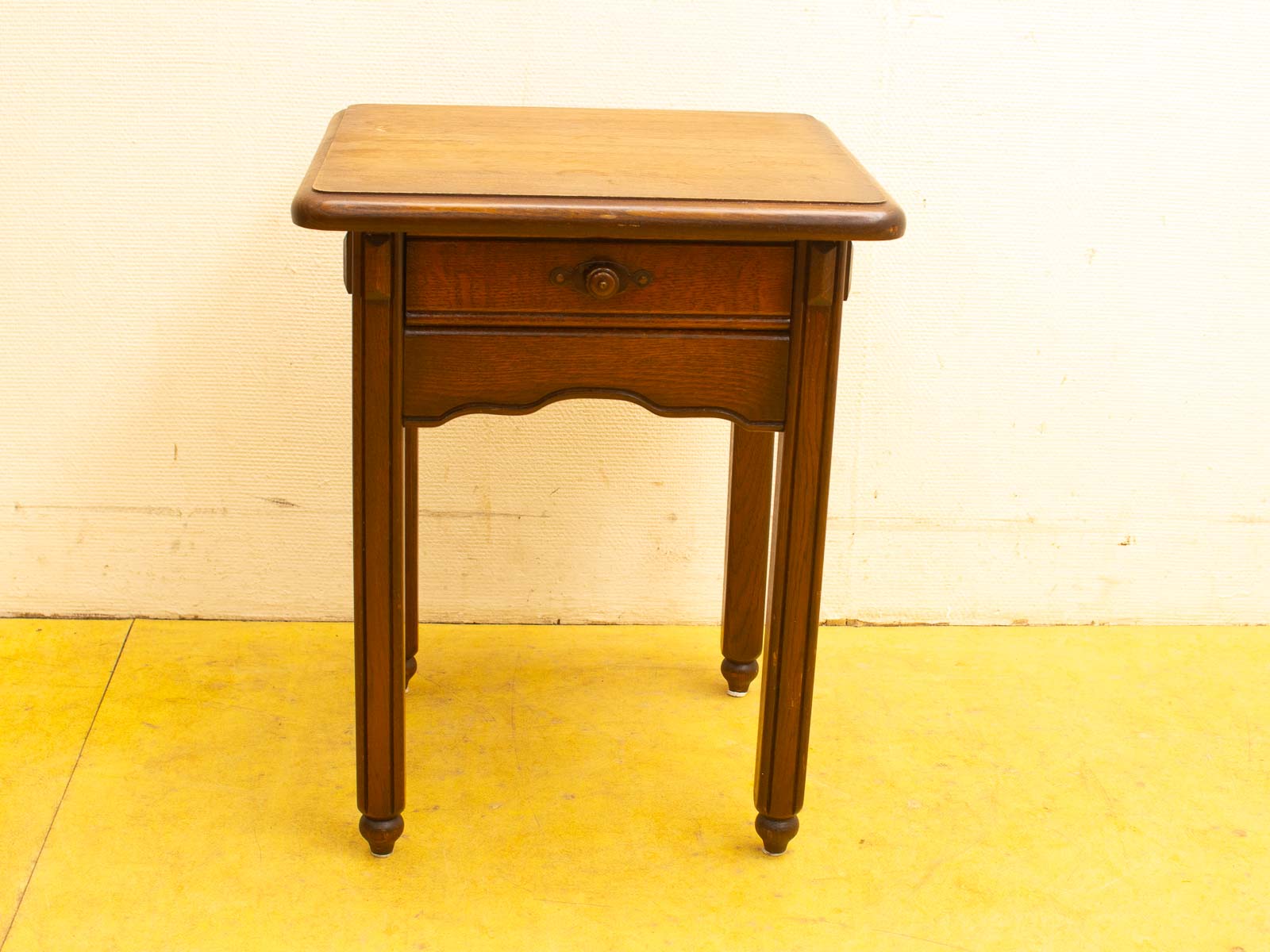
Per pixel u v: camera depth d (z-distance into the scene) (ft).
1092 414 6.17
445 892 4.49
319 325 5.87
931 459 6.20
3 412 5.90
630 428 6.07
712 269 4.01
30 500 6.03
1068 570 6.42
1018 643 6.33
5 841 4.61
